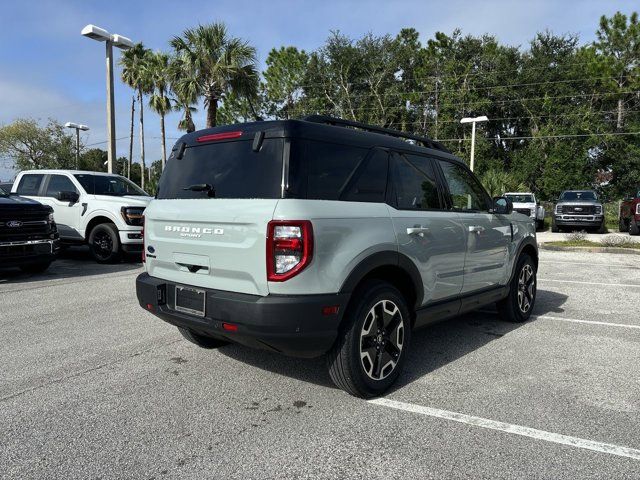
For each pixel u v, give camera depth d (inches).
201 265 140.2
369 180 145.9
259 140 134.0
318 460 108.1
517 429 122.5
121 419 128.0
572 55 1547.7
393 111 1563.7
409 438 118.0
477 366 169.2
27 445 114.8
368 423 125.8
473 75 1534.2
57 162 1648.6
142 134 1561.3
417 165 169.2
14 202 332.8
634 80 1466.5
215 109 908.6
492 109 1562.5
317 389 148.5
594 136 1360.7
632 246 558.3
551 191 1378.0
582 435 119.4
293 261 122.1
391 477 101.5
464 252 179.6
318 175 132.3
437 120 1547.7
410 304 159.5
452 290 176.1
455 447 113.7
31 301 271.9
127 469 104.7
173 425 124.6
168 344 193.2
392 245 144.3
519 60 1567.4
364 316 136.0
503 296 214.7
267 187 129.0
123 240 412.2
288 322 121.8
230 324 128.4
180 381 154.6
